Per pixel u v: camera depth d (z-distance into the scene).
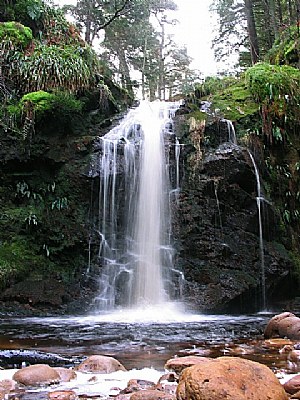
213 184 10.22
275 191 11.11
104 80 13.01
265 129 11.39
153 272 9.83
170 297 9.50
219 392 2.53
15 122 10.51
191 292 9.44
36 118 10.39
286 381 3.35
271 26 18.72
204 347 5.07
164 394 2.92
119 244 10.04
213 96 13.30
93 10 17.84
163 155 10.59
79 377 3.70
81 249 9.91
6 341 5.57
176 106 12.43
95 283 9.62
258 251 10.02
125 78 22.08
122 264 9.88
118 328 6.70
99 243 9.98
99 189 10.26
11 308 8.65
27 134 10.36
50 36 13.31
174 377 3.52
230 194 10.23
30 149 10.38
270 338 5.61
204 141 10.78
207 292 9.37
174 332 6.24
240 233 10.10
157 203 10.30
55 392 3.23
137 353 4.77
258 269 9.84
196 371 2.69
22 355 4.48
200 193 10.23
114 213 10.20
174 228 10.07
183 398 2.61
